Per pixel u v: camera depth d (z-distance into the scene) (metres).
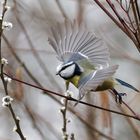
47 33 12.66
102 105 10.18
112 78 8.41
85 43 8.33
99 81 7.29
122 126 14.25
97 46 8.21
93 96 11.30
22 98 11.08
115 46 11.97
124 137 14.24
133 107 10.95
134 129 10.58
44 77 12.36
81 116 11.15
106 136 10.38
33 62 13.09
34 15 12.29
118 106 10.42
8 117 12.95
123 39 15.09
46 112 14.02
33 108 12.95
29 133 13.56
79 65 8.25
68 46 8.43
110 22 13.72
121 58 12.02
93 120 11.12
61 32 8.47
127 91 13.66
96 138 10.96
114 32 14.02
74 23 8.44
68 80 8.30
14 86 11.09
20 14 12.27
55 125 13.82
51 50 12.97
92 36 8.32
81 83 7.74
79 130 11.38
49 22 12.14
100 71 7.44
